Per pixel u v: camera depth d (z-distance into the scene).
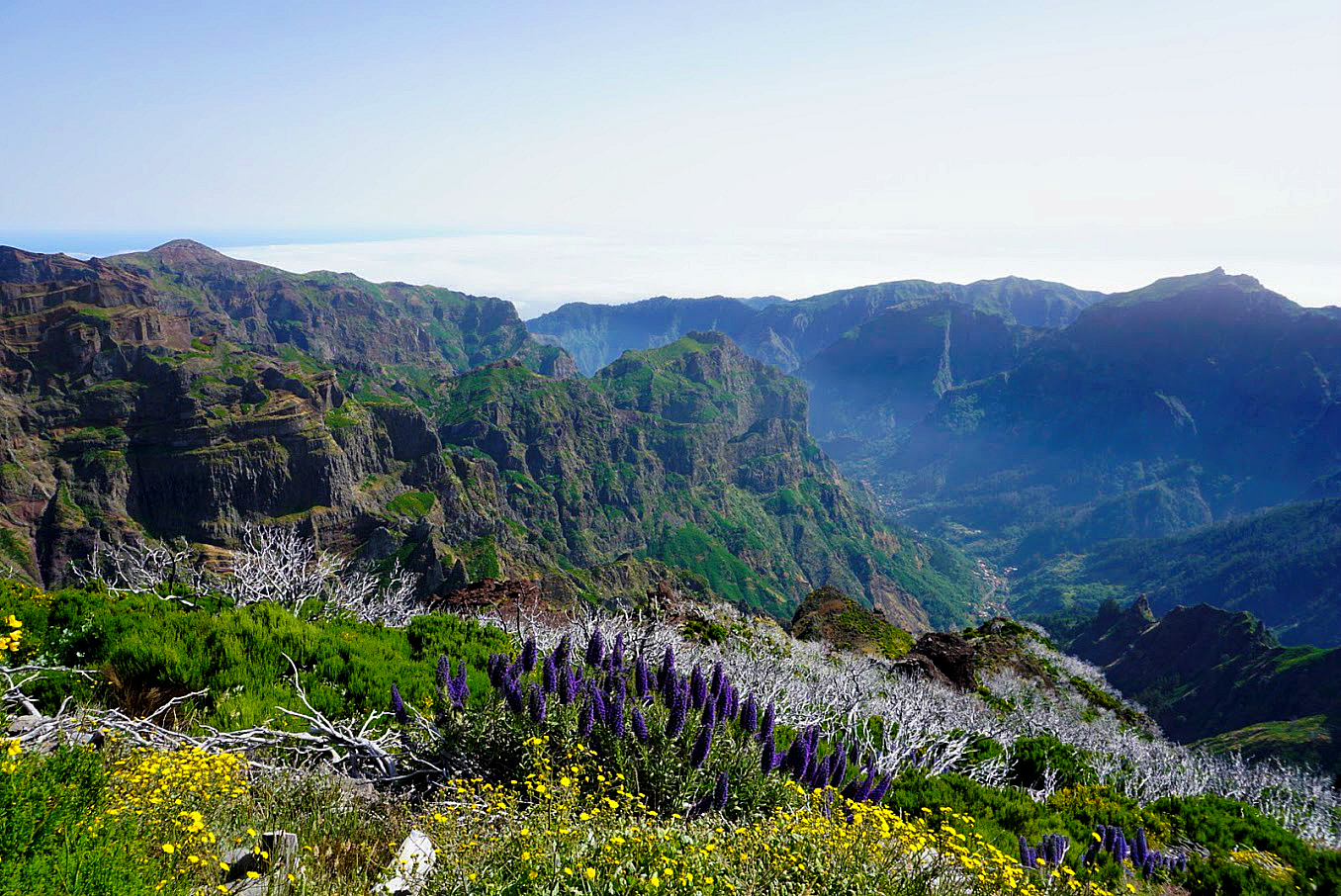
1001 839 11.70
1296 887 11.68
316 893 5.47
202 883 5.22
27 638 11.29
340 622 17.34
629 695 10.00
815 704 20.77
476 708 9.62
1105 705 56.12
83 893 4.45
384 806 8.20
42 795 4.86
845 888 6.29
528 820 6.82
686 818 7.81
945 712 25.52
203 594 18.03
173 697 10.98
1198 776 27.98
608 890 5.43
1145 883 10.50
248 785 7.63
